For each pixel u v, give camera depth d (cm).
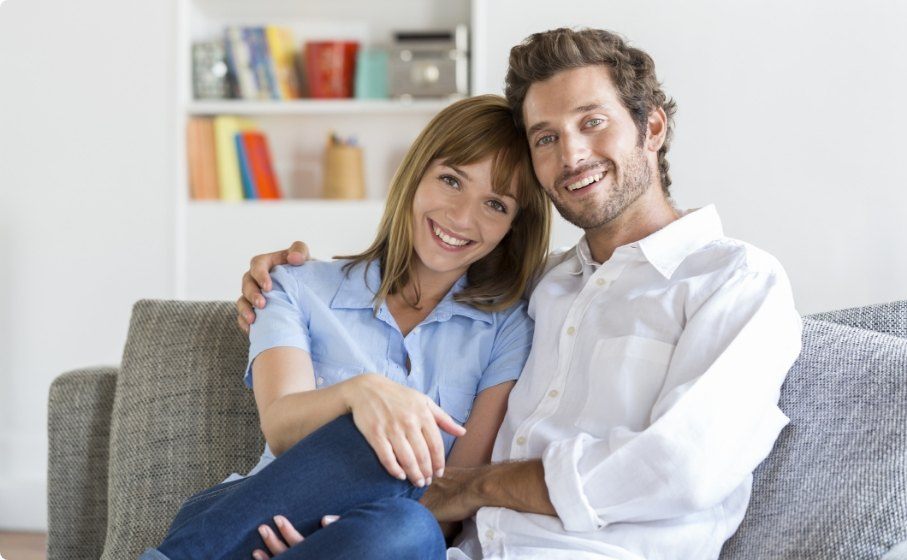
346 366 157
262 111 351
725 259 146
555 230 317
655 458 128
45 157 351
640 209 159
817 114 317
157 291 348
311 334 160
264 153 355
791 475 136
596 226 158
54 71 351
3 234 353
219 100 353
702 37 321
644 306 147
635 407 141
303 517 126
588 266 161
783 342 137
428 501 147
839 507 125
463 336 164
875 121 314
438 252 162
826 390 139
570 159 153
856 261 316
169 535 140
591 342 150
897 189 314
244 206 346
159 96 348
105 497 182
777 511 134
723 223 321
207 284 348
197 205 347
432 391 159
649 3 324
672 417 129
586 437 135
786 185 319
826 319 162
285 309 157
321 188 371
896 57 313
